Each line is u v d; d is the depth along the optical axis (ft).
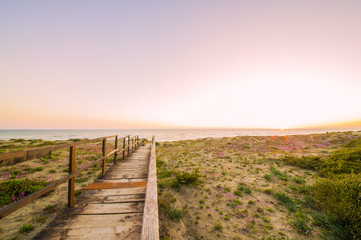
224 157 48.75
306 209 18.47
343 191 16.40
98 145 65.41
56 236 8.96
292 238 13.93
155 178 11.81
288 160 40.24
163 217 16.69
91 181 22.65
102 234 9.23
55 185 9.62
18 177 23.52
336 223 14.99
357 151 32.68
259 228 15.42
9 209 6.42
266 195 22.44
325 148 62.49
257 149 66.08
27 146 60.34
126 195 14.25
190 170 33.88
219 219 16.92
